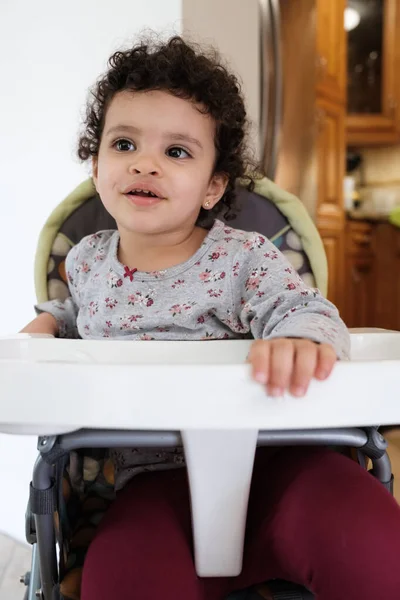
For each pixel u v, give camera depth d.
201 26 1.24
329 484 0.60
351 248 3.23
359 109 3.15
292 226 0.93
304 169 1.97
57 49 1.29
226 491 0.52
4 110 1.40
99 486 0.77
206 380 0.42
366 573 0.52
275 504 0.62
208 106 0.83
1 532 1.50
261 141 1.76
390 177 3.41
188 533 0.62
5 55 1.38
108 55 1.20
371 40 3.09
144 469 0.72
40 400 0.43
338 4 2.54
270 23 1.72
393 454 1.84
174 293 0.81
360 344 0.70
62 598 0.60
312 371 0.44
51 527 0.56
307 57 1.93
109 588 0.55
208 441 0.50
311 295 0.70
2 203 1.44
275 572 0.60
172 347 0.65
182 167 0.79
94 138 0.90
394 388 0.44
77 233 0.96
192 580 0.57
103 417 0.42
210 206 0.90
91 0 1.22
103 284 0.85
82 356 0.64
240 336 0.80
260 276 0.77
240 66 1.38
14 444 1.42
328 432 0.55
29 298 1.39
